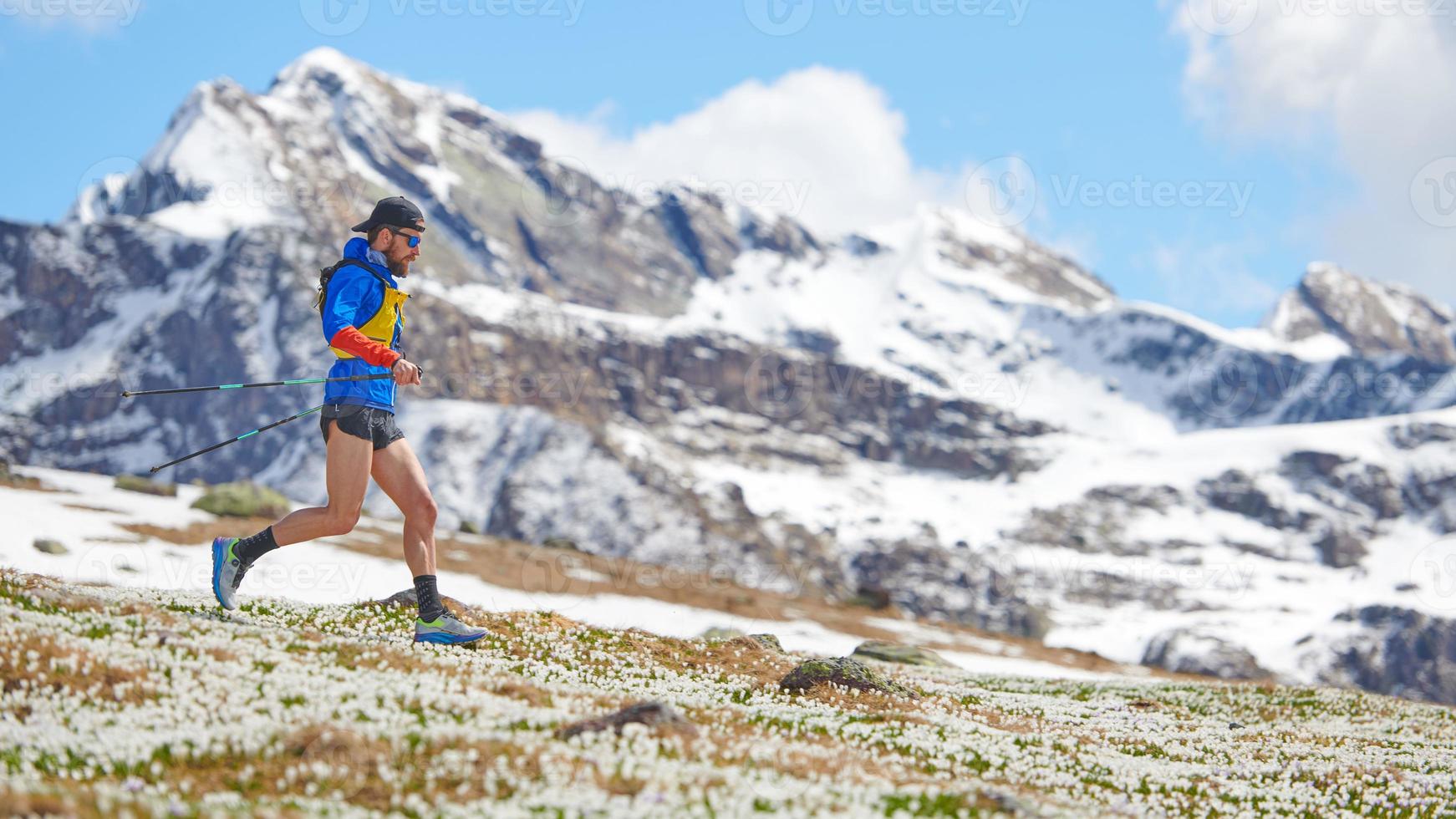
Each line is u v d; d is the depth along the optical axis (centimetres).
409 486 1384
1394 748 2123
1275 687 3128
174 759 972
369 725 1068
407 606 1894
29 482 8056
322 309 1337
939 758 1371
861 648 3759
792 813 927
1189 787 1466
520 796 930
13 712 1043
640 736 1124
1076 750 1627
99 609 1384
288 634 1411
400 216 1363
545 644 1778
